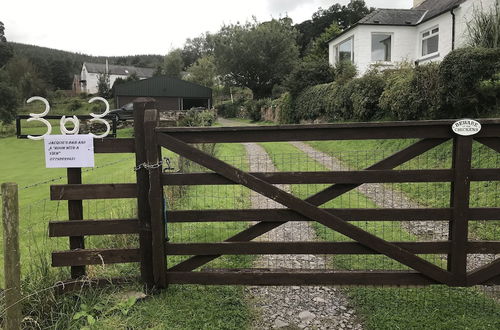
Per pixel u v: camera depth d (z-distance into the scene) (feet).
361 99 44.29
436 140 10.73
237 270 11.64
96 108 169.48
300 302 11.90
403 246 11.05
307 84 69.82
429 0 71.77
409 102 35.29
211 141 11.15
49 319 10.49
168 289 11.89
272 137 10.97
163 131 11.09
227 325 10.41
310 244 11.31
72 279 11.84
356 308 11.46
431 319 10.54
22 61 201.16
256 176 11.09
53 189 11.60
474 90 29.14
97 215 20.75
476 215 10.73
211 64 182.29
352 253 11.26
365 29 64.44
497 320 10.48
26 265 14.29
